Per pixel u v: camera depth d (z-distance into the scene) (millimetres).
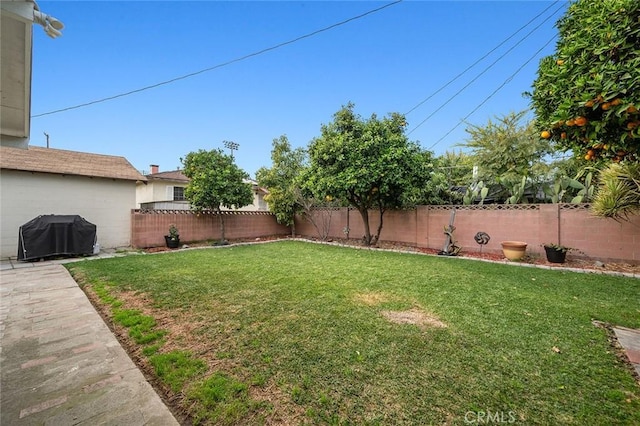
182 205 16578
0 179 8305
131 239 10383
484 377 2246
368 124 9555
